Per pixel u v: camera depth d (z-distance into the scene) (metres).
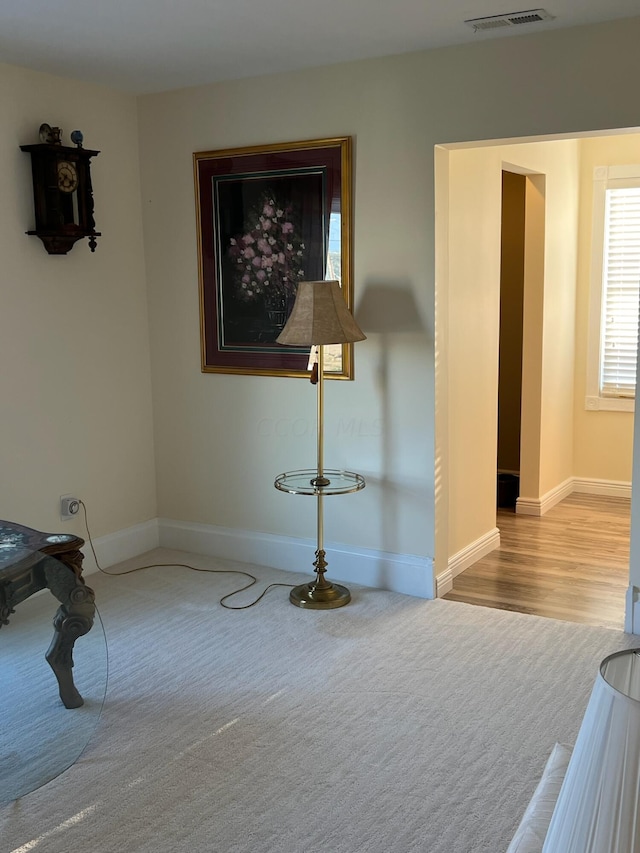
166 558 4.62
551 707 2.94
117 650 3.45
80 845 2.26
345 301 3.90
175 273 4.49
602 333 5.85
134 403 4.60
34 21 3.15
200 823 2.34
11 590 2.54
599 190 5.69
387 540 4.09
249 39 3.43
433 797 2.44
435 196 3.73
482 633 3.58
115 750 2.71
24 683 2.58
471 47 3.53
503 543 4.92
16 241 3.84
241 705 2.99
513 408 6.22
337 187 3.92
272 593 4.07
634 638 3.52
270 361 4.26
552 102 3.41
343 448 4.14
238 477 4.50
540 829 1.36
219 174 4.24
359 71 3.80
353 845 2.23
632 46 3.21
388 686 3.12
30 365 3.96
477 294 4.36
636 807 0.86
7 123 3.75
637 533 3.50
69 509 4.20
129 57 3.68
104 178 4.29
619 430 5.91
